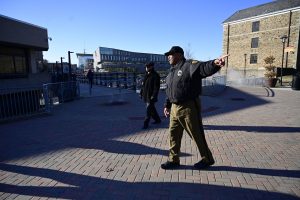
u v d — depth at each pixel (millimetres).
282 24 35469
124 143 5699
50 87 10539
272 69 29219
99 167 4379
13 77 13961
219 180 3775
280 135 6137
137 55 71688
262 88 19297
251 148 5188
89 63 74938
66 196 3459
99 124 7684
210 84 15922
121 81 21031
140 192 3498
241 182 3697
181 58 3934
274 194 3355
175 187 3600
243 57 41250
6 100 8938
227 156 4742
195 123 3904
